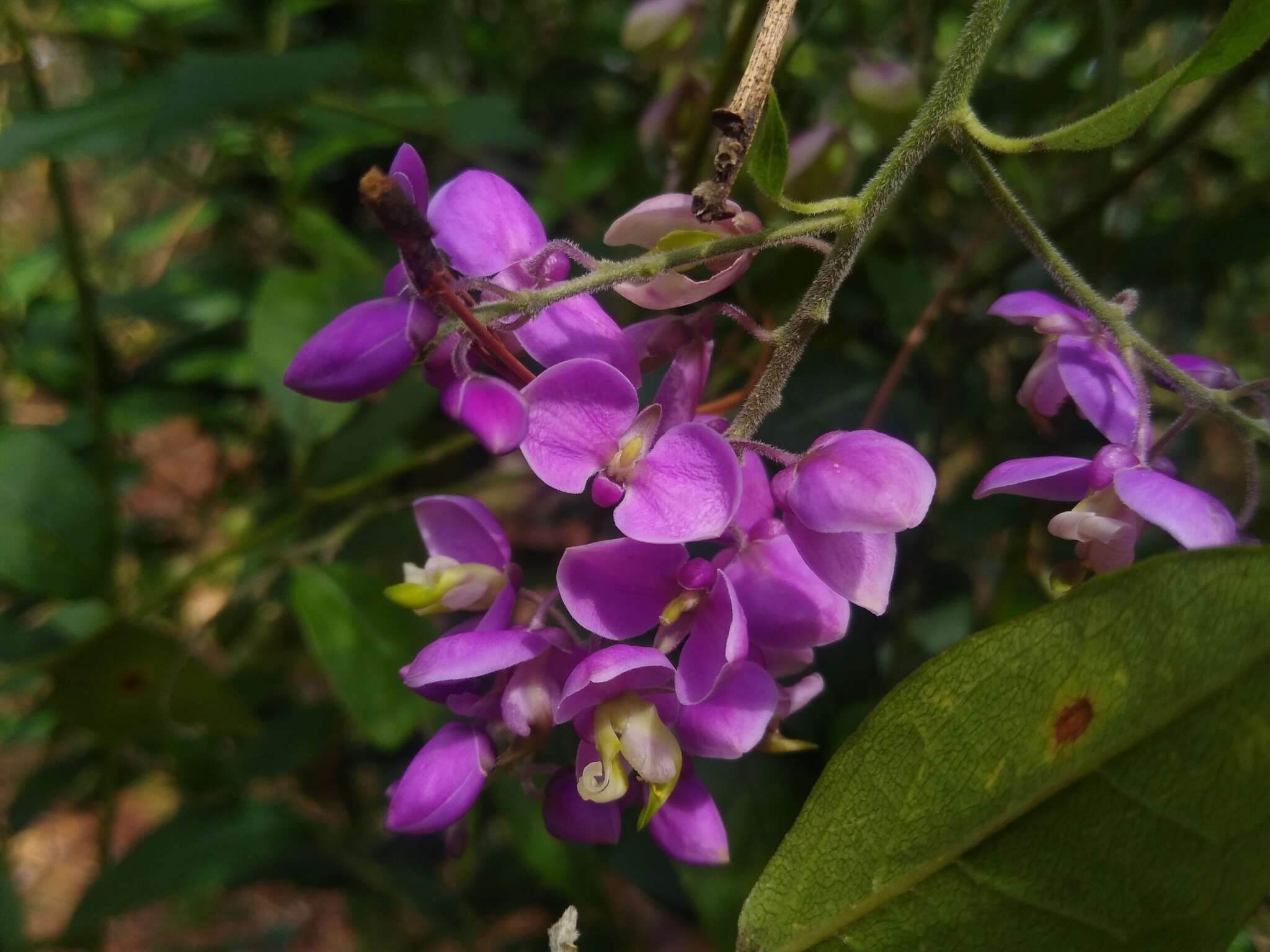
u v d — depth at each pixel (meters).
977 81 0.12
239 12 0.18
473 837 0.11
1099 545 0.07
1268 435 0.07
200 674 0.13
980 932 0.06
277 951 0.23
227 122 0.18
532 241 0.07
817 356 0.12
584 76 0.18
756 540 0.06
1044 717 0.05
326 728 0.16
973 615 0.13
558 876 0.12
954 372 0.12
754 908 0.06
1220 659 0.05
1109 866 0.05
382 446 0.14
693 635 0.06
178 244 0.23
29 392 0.22
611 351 0.07
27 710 0.16
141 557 0.21
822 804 0.06
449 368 0.06
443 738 0.07
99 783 0.16
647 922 0.21
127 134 0.12
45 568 0.12
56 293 0.21
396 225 0.05
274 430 0.21
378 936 0.20
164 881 0.13
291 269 0.13
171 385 0.19
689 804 0.07
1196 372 0.08
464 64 0.20
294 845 0.14
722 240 0.06
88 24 0.17
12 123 0.12
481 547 0.07
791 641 0.06
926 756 0.06
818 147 0.11
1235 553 0.05
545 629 0.06
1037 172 0.14
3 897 0.15
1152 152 0.11
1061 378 0.08
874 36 0.15
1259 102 0.16
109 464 0.14
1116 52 0.11
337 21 0.19
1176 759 0.05
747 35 0.10
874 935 0.06
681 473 0.06
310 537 0.16
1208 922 0.05
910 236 0.14
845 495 0.06
